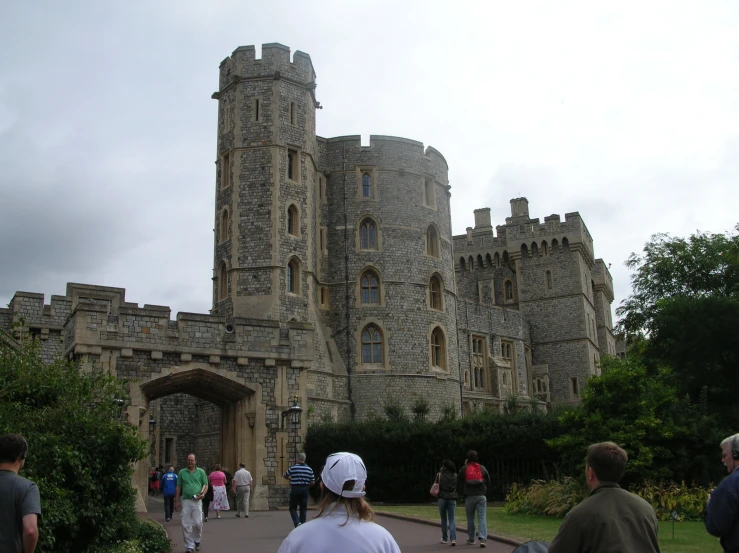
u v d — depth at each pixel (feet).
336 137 146.61
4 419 40.70
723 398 105.19
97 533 43.96
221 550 51.31
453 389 143.33
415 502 96.43
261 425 87.81
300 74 133.80
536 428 97.66
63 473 41.50
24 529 20.83
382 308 138.41
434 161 152.35
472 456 52.37
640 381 77.41
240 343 88.28
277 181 126.31
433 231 149.07
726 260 113.80
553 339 207.00
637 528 17.67
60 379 48.19
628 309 122.52
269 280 122.52
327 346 134.62
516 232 216.54
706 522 21.38
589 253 223.30
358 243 141.38
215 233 131.75
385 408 114.01
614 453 18.71
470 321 181.16
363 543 14.98
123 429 46.14
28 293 109.70
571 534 17.90
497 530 58.90
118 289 120.06
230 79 132.67
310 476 57.36
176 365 84.53
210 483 76.74
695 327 103.60
